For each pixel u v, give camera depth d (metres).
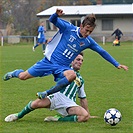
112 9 118.25
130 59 54.38
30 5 134.50
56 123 17.58
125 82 32.34
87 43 17.80
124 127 16.92
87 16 17.44
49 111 20.31
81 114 17.69
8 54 64.50
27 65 45.72
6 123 17.66
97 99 24.45
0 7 115.06
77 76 18.30
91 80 33.53
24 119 18.50
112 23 116.69
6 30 115.06
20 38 109.06
